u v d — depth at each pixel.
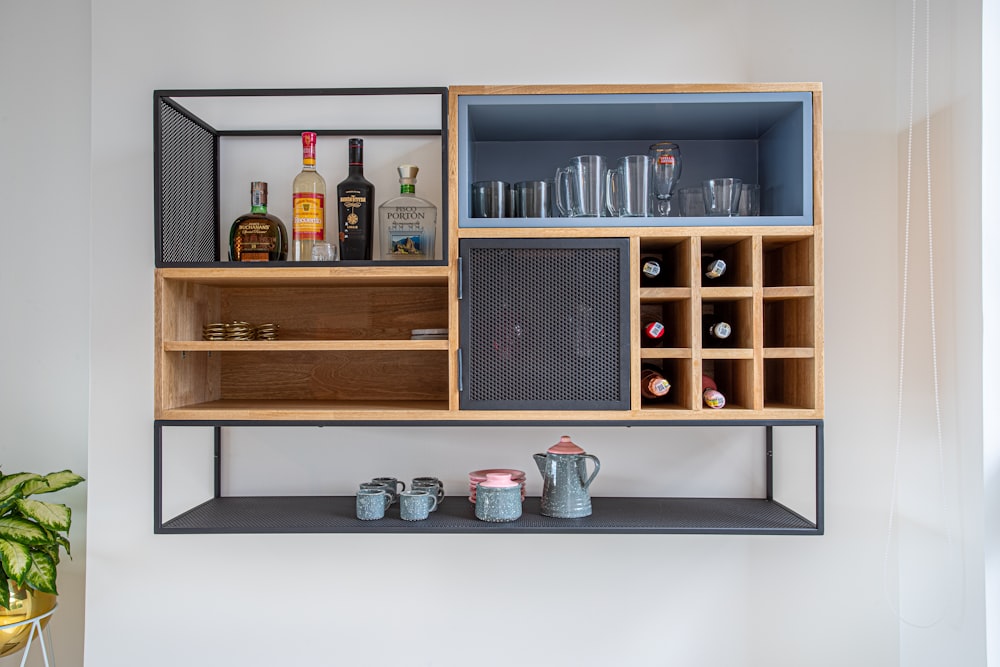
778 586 1.70
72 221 1.80
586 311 1.48
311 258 1.56
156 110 1.47
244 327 1.57
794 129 1.51
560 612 1.70
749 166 1.71
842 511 1.70
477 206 1.52
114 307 1.67
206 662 1.68
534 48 1.71
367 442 1.73
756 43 1.70
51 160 1.80
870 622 1.69
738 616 1.70
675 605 1.70
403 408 1.52
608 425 1.48
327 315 1.72
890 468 1.70
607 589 1.70
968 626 1.46
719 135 1.68
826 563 1.70
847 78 1.70
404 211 1.59
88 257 1.80
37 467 1.79
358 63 1.71
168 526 1.48
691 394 1.47
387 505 1.58
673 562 1.70
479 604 1.70
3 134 1.79
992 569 1.41
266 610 1.69
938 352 1.56
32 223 1.79
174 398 1.52
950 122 1.52
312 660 1.69
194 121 1.61
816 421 1.45
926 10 1.59
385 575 1.70
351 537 1.70
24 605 1.49
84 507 1.79
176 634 1.68
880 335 1.70
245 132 1.70
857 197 1.70
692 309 1.47
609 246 1.47
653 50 1.71
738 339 1.55
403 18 1.71
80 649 1.78
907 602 1.66
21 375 1.79
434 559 1.70
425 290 1.72
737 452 1.72
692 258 1.47
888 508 1.70
